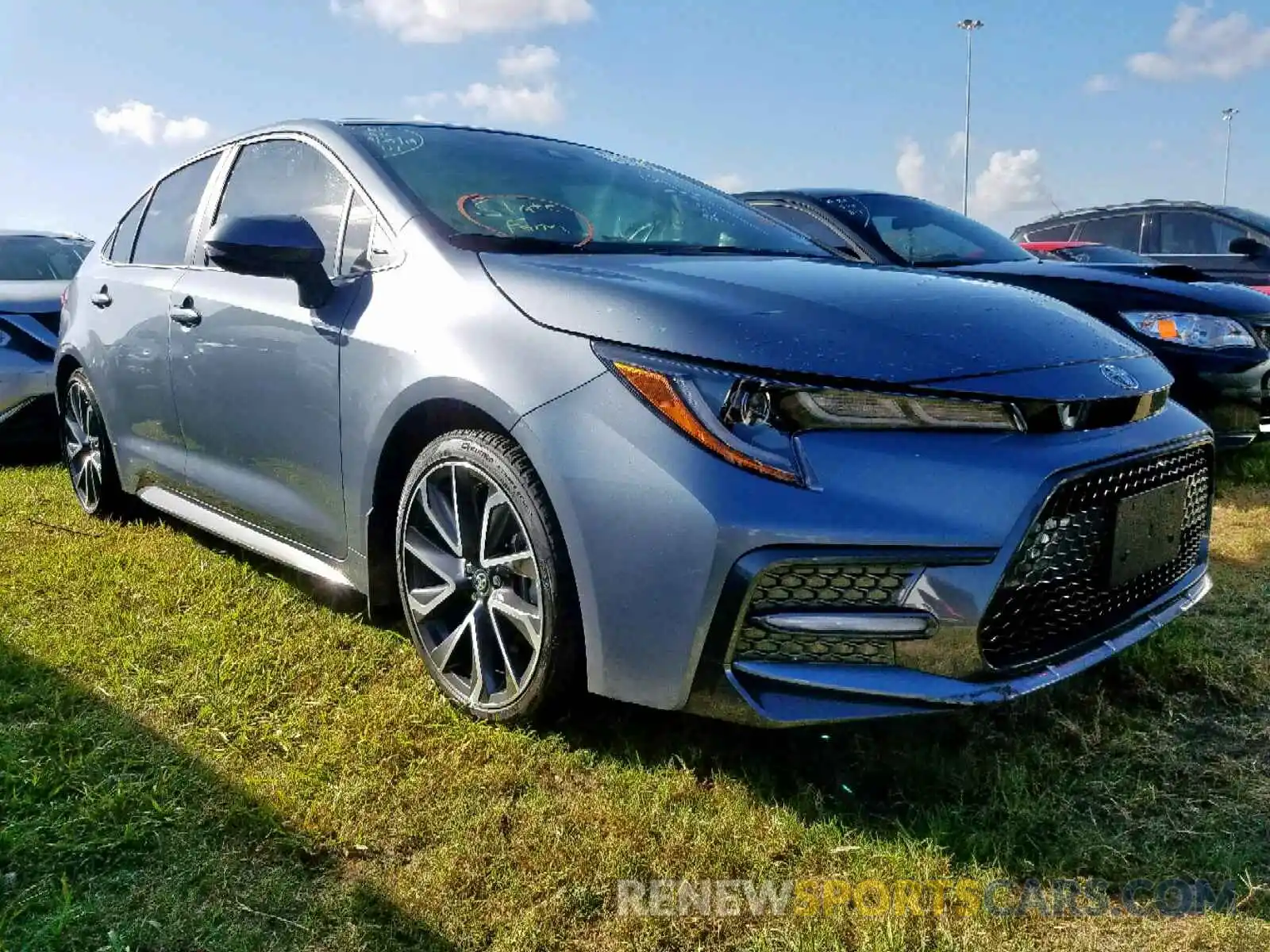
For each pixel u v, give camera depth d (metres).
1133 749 2.16
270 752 2.12
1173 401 2.36
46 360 5.19
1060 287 4.54
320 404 2.59
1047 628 1.96
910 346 1.93
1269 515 4.09
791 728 2.23
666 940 1.58
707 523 1.80
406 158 2.79
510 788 2.00
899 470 1.80
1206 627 2.85
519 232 2.57
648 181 3.18
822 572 1.80
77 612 2.89
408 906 1.65
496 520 2.21
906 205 5.37
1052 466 1.85
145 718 2.26
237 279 3.01
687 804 1.95
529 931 1.58
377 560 2.55
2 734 2.15
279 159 3.08
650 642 1.90
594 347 2.01
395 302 2.41
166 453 3.42
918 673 1.82
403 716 2.28
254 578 3.16
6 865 1.72
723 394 1.86
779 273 2.33
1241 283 7.38
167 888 1.67
